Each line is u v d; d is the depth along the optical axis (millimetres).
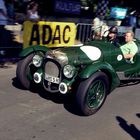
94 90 5605
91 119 5547
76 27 10812
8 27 10703
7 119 5266
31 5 11352
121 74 6699
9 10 14984
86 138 4852
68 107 5965
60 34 9969
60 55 5758
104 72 5852
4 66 8570
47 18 17969
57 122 5309
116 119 5652
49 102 6137
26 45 9125
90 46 6312
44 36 9492
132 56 6859
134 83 7859
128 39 6836
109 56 6379
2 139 4609
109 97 6730
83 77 5340
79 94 5391
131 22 17859
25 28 8969
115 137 4965
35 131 4934
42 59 6047
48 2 18859
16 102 6008
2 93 6418
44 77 5980
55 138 4766
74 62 5797
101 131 5125
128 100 6676
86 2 21000
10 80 7320
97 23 11477
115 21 17672
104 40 6707
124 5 21406
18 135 4762
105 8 15797
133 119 5723
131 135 5078
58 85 5871
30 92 6570
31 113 5574
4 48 9398
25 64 6379
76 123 5336
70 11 19297
